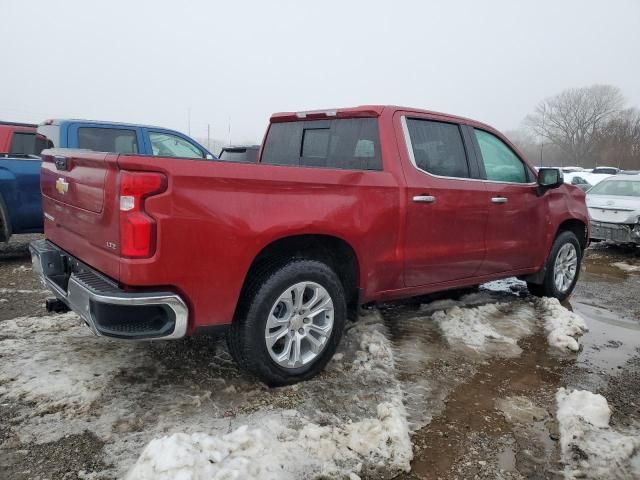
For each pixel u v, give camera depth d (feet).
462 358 12.79
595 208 30.71
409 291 13.19
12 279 19.04
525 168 16.71
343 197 11.05
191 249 8.88
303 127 14.85
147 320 8.90
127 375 10.74
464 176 14.32
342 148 13.55
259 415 9.49
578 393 10.62
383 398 10.36
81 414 9.26
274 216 9.83
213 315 9.38
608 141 226.17
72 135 22.06
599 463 8.60
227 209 9.23
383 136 12.57
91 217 9.45
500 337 14.23
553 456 8.86
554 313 16.28
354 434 8.85
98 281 9.18
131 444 8.47
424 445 9.04
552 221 17.48
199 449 7.55
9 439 8.49
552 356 13.34
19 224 22.34
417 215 12.62
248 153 21.01
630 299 19.90
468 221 14.08
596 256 29.94
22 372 10.59
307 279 10.48
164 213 8.55
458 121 14.53
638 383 11.94
